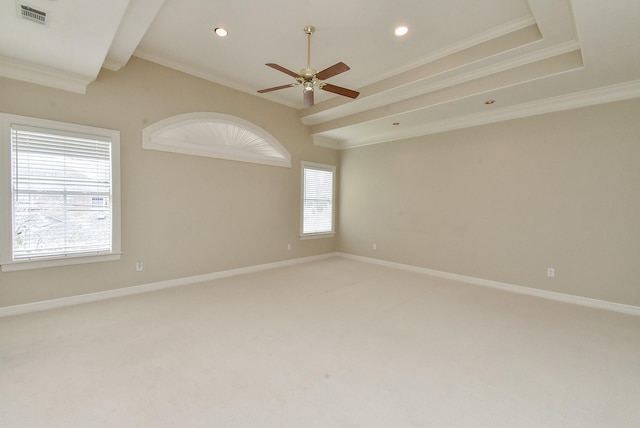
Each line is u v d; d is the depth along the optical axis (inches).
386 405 70.4
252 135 198.2
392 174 225.0
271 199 212.1
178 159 164.7
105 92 139.4
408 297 151.9
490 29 120.6
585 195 144.0
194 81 167.6
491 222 174.7
